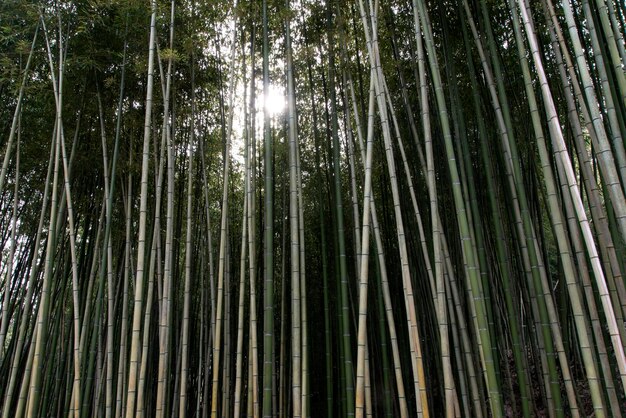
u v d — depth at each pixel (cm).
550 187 255
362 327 287
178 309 511
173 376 508
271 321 331
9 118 461
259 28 480
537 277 292
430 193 295
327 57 496
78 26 423
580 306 235
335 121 409
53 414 420
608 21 254
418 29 311
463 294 402
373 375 478
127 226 420
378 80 318
